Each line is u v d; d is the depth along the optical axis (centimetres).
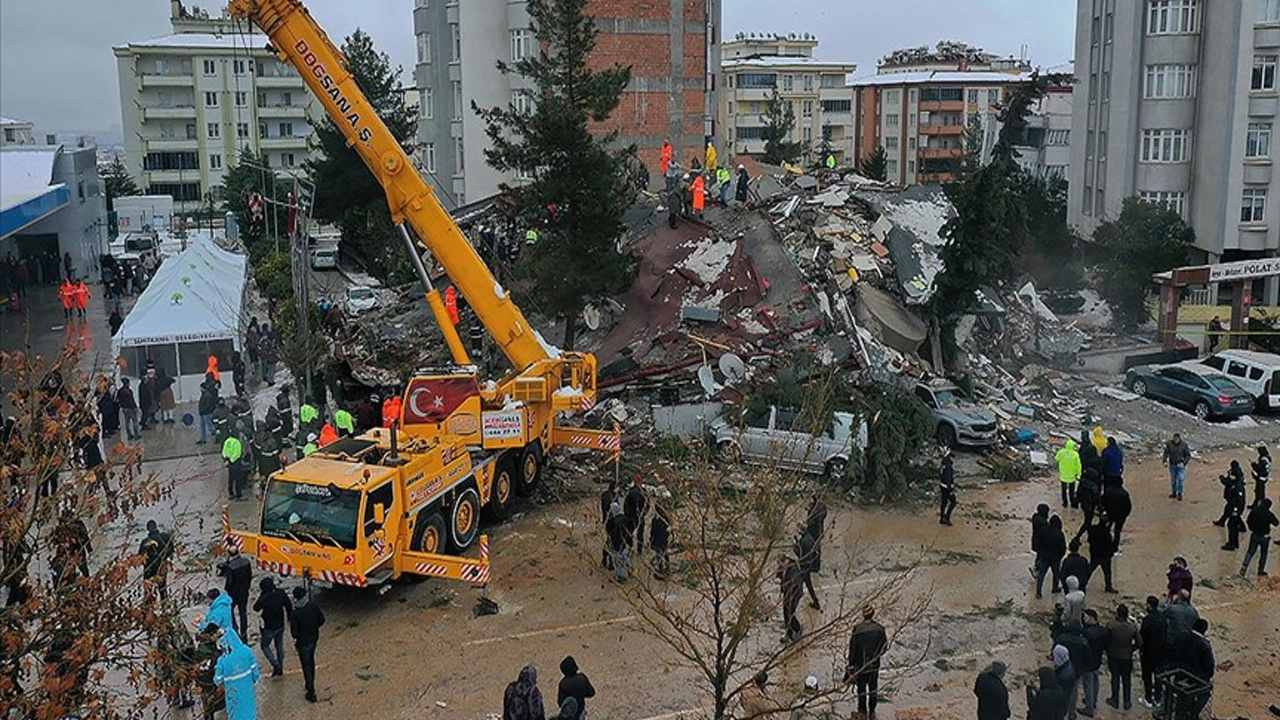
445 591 1833
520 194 2961
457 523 1958
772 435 2339
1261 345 3581
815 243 3262
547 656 1594
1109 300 4106
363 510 1667
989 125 7362
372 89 5538
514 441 2086
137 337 2930
